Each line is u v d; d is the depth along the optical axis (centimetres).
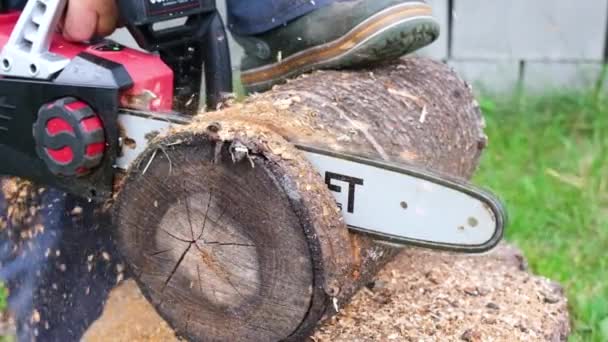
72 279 141
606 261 175
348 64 139
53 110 121
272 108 122
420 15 137
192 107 136
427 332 131
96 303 140
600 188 201
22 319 144
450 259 150
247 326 116
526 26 243
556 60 245
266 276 113
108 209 134
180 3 129
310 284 112
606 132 227
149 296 121
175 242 117
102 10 128
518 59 246
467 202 109
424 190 111
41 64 125
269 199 111
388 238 114
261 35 143
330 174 115
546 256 175
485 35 244
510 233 182
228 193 113
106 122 121
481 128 152
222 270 115
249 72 148
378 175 112
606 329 152
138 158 116
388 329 131
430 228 112
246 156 110
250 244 113
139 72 123
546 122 236
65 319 141
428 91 141
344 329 131
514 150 218
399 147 127
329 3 137
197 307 118
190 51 134
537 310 139
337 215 113
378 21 135
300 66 142
